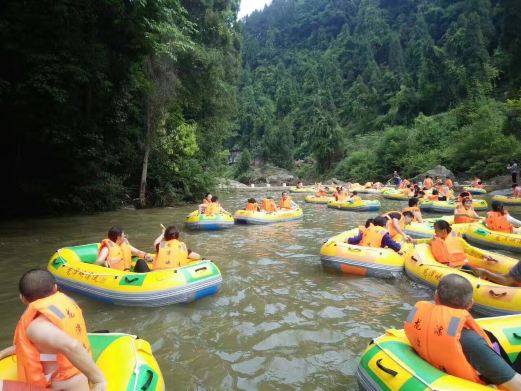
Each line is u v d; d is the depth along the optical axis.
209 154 23.20
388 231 7.90
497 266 6.45
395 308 5.71
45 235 11.10
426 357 3.09
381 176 36.84
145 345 3.55
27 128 13.91
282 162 48.72
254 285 6.72
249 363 4.24
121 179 16.94
